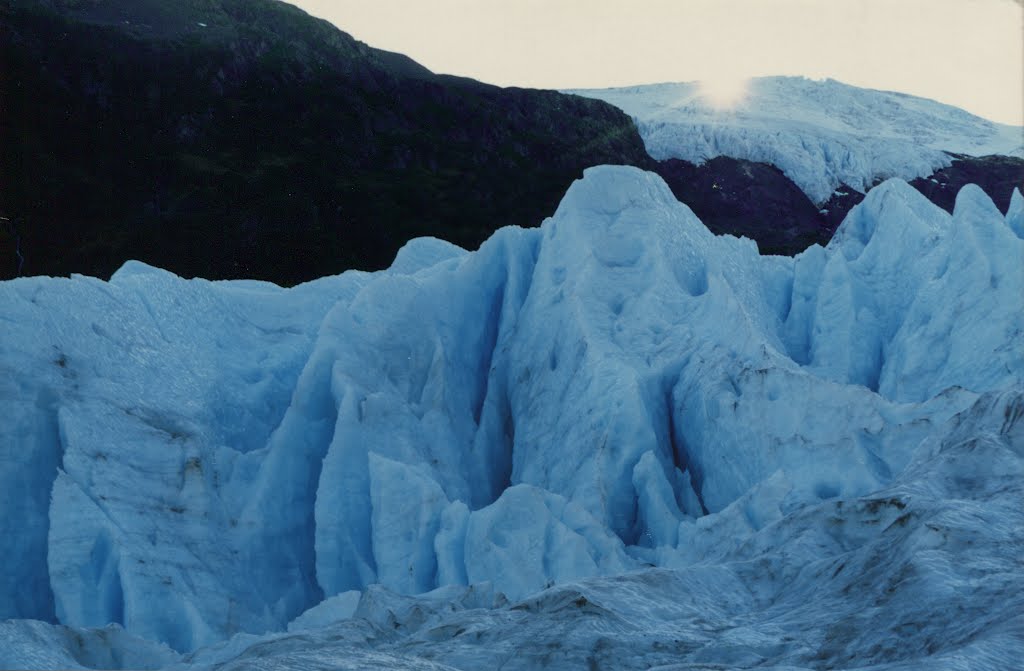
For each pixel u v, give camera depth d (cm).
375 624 1296
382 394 2198
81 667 1271
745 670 888
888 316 2491
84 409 1970
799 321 2592
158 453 1986
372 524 2025
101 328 2120
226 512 2019
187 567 1867
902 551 1070
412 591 1912
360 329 2345
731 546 1734
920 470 1309
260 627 1892
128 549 1816
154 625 1777
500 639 1073
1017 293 2134
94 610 1789
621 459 2066
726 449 2056
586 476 2052
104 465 1917
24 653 1239
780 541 1303
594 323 2328
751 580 1217
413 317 2430
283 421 2175
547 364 2358
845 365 2356
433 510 1988
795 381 2002
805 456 1919
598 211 2591
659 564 1831
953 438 1370
